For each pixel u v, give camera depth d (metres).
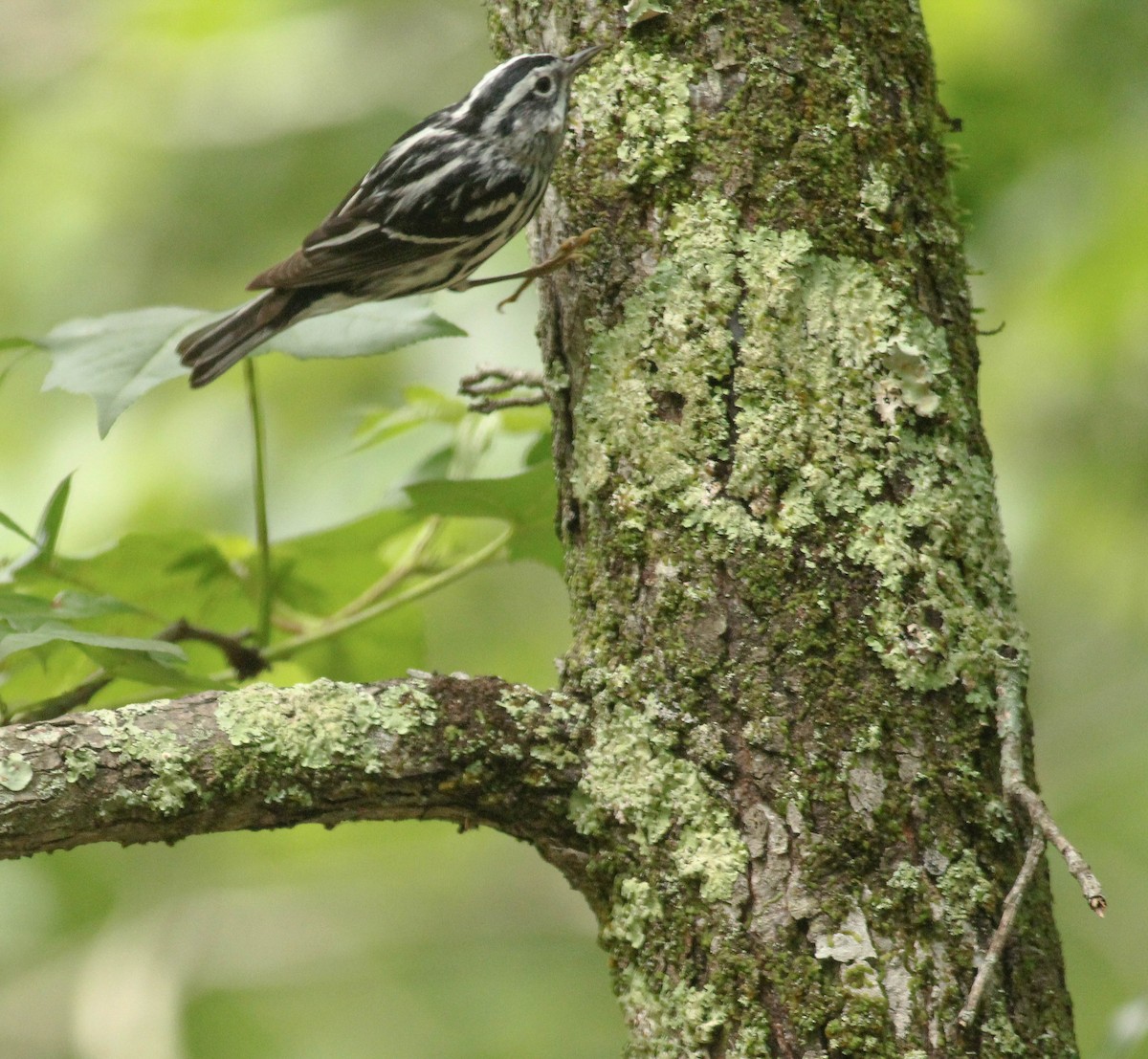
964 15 13.66
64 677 7.37
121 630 7.68
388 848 17.36
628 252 5.28
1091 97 13.65
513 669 16.22
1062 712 16.25
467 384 6.33
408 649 8.10
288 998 17.00
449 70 17.33
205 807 4.97
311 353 6.25
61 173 16.52
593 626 5.24
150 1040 16.14
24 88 17.25
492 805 5.17
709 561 5.01
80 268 16.12
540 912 17.75
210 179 16.70
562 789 5.16
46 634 5.47
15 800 4.79
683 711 4.97
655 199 5.25
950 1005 4.62
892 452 5.01
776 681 4.90
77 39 17.47
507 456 8.86
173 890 17.77
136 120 16.84
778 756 4.85
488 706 5.17
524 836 5.28
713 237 5.14
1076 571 13.73
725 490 5.04
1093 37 13.88
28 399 14.50
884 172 5.18
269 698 5.09
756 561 4.96
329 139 16.95
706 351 5.09
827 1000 4.64
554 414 5.58
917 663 4.88
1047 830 4.49
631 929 4.98
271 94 17.16
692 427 5.08
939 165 5.40
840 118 5.17
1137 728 16.09
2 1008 16.73
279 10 17.22
